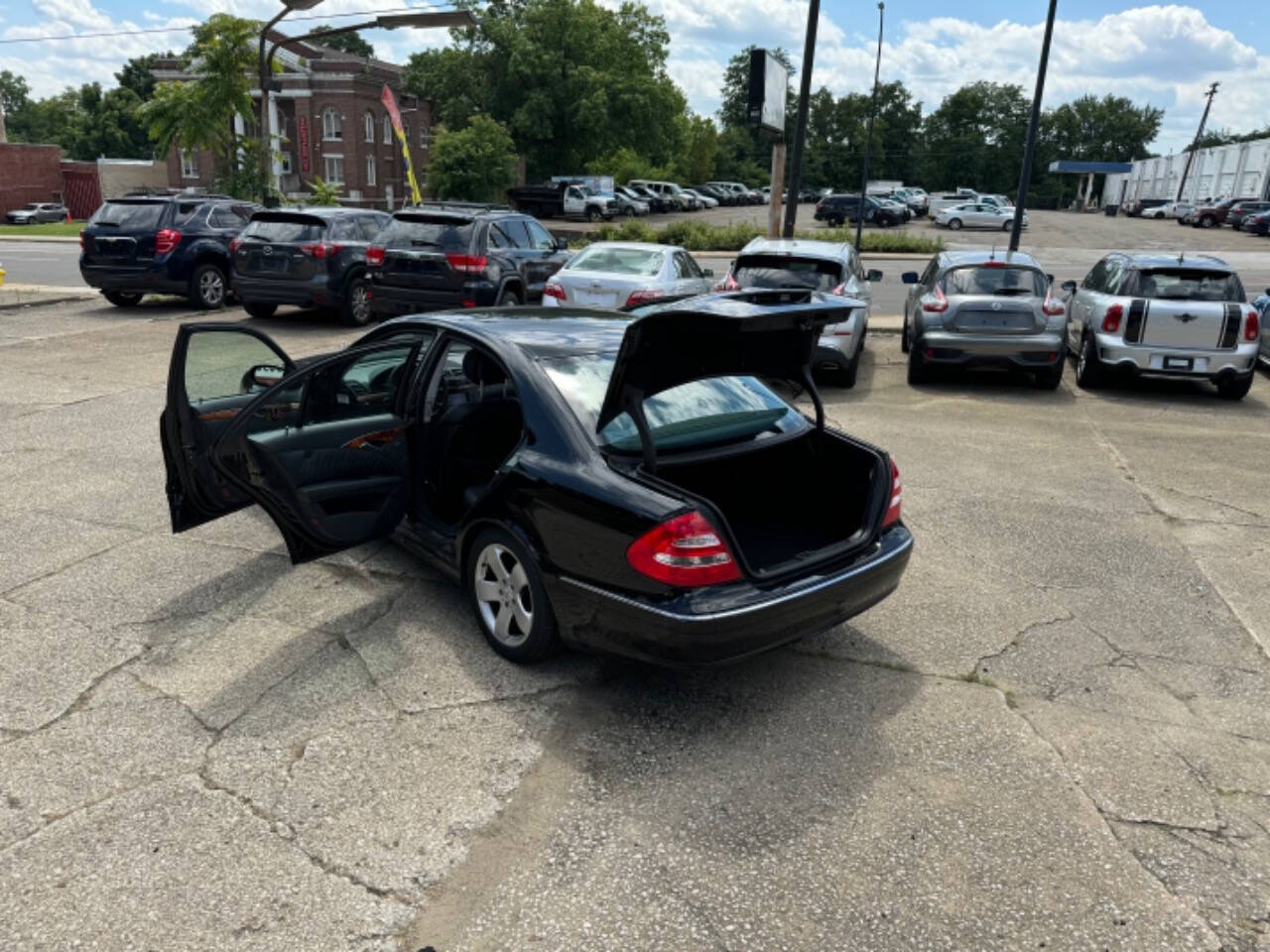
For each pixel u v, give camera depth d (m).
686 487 4.26
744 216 55.31
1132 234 46.38
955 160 109.94
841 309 3.89
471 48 56.72
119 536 5.50
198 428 4.54
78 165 51.81
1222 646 4.48
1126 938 2.70
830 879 2.90
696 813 3.19
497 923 2.70
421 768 3.39
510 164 44.38
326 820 3.11
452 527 4.45
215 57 26.17
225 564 5.13
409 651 4.22
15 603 4.62
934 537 5.85
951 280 10.32
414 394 4.49
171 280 14.38
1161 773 3.48
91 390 9.32
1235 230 48.66
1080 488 6.93
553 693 3.90
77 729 3.58
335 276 13.47
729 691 3.97
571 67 55.25
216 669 4.03
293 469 4.04
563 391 3.98
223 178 27.34
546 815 3.16
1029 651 4.40
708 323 3.53
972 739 3.66
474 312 4.90
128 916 2.69
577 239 34.47
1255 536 5.95
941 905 2.80
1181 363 9.87
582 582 3.63
